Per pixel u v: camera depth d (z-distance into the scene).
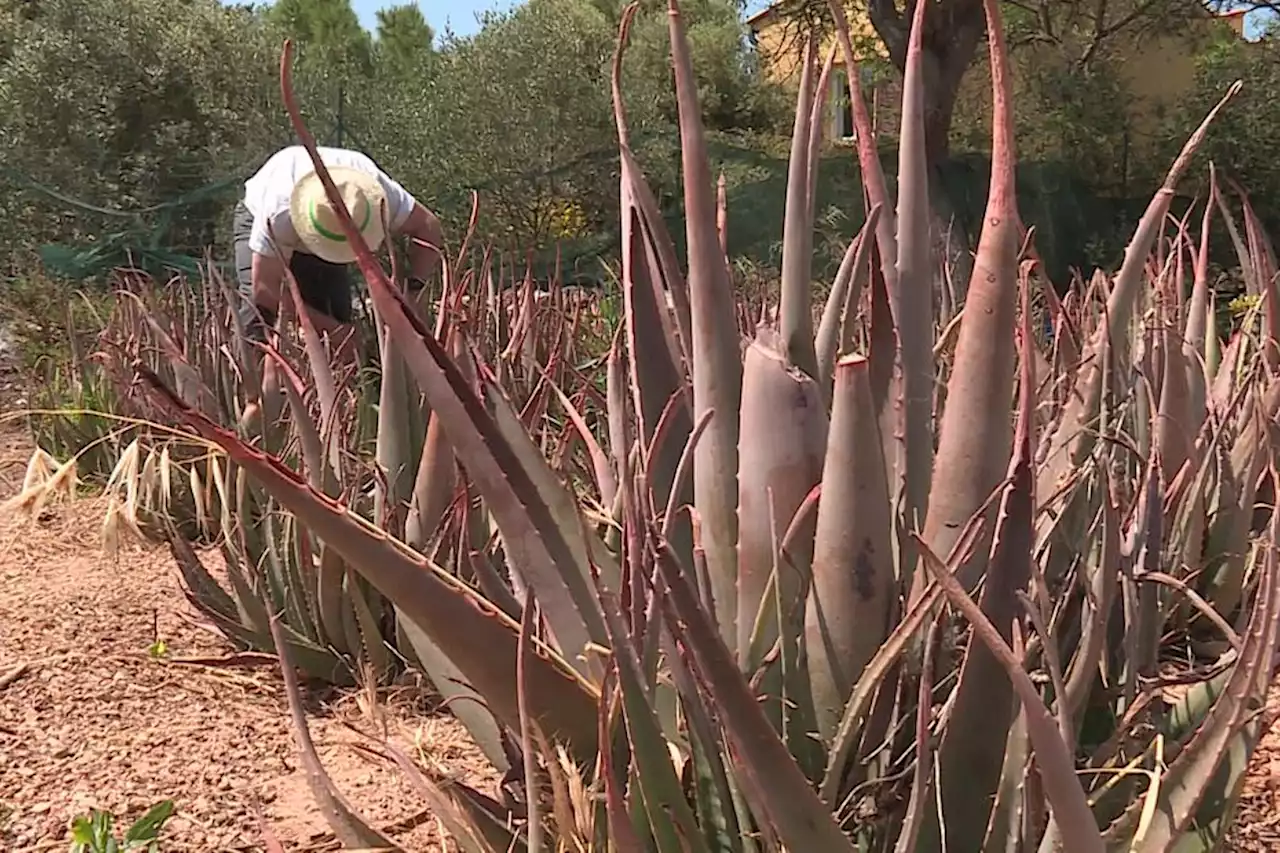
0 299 9.09
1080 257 14.29
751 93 26.78
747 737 1.31
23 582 4.11
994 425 1.65
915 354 1.78
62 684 3.28
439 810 1.79
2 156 14.89
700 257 1.76
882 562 1.63
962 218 12.51
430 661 2.03
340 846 2.41
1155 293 3.48
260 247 4.93
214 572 4.17
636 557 1.54
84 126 15.40
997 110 1.58
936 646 1.65
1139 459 2.32
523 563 1.60
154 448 3.42
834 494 1.61
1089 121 17.69
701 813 1.56
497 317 3.80
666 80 21.86
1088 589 1.65
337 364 4.06
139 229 11.98
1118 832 1.51
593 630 1.64
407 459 3.43
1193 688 1.93
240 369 4.52
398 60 26.03
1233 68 16.94
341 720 2.35
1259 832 2.32
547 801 1.67
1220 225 13.10
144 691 3.24
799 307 1.72
